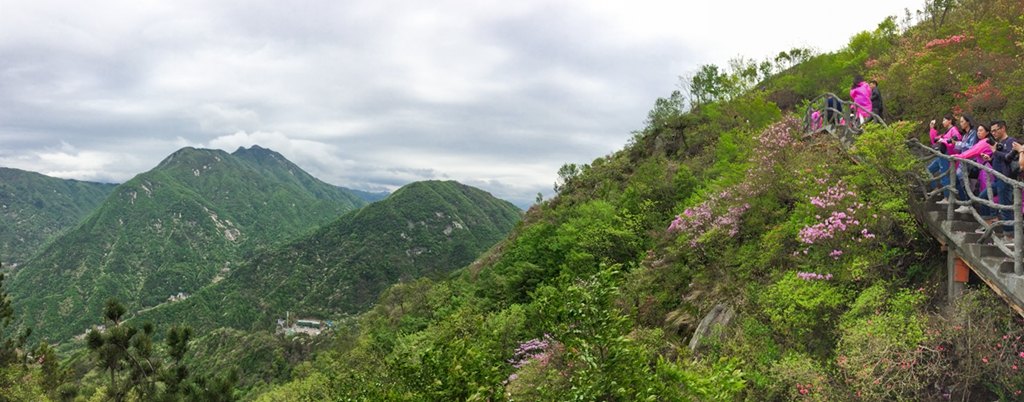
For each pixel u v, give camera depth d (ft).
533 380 27.04
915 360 18.60
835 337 22.98
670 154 100.63
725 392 19.42
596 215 80.64
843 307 23.56
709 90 106.63
